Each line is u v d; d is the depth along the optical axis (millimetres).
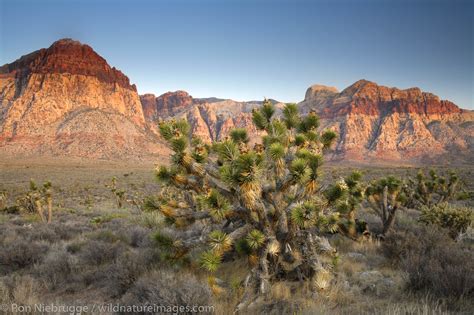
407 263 6605
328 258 7500
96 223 15211
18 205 24500
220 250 5617
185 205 7266
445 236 8391
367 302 5500
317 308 5020
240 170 5457
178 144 6246
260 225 6180
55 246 9914
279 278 6754
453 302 5133
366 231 9703
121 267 6867
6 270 7918
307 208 5582
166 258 6848
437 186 19297
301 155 6332
